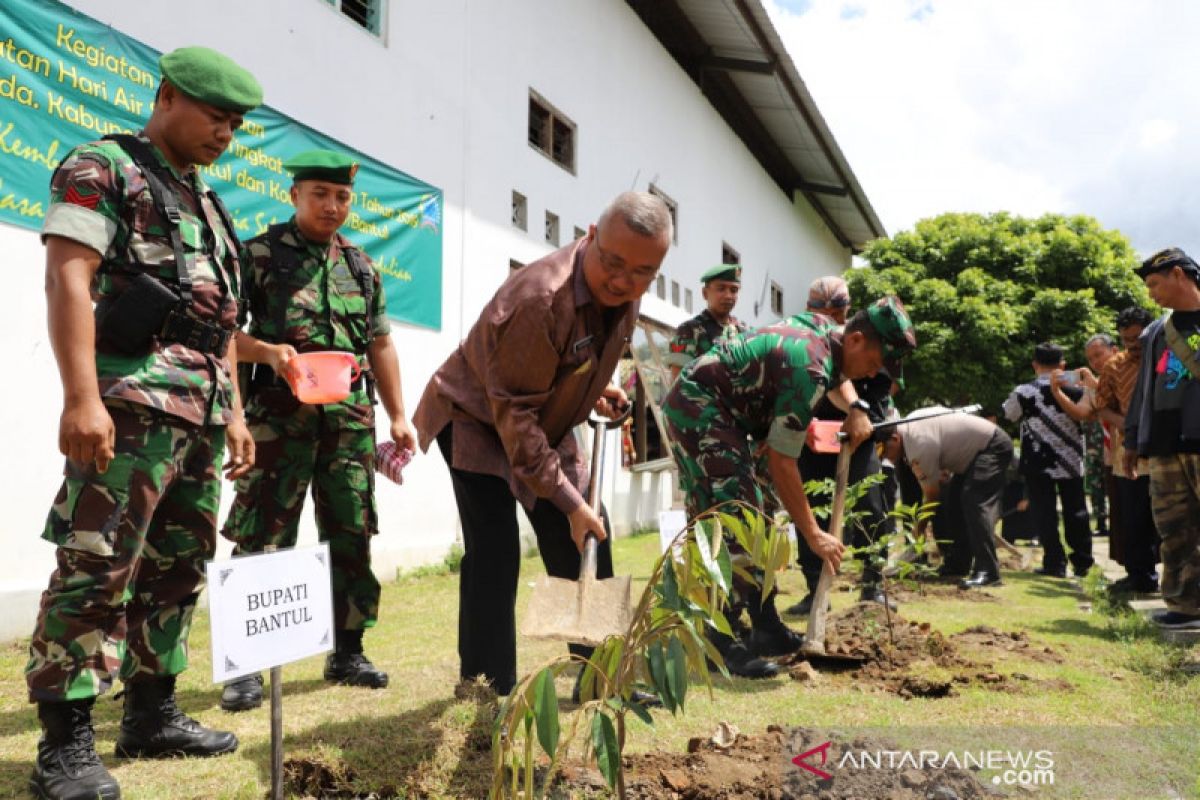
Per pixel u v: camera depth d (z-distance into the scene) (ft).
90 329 7.23
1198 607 15.64
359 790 7.38
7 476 14.06
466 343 9.63
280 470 11.14
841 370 12.23
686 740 9.18
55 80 14.85
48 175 14.76
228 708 10.19
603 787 7.48
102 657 7.56
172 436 7.94
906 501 24.06
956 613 17.46
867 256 74.59
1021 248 69.46
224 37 18.10
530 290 8.34
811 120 58.39
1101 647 14.07
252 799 7.38
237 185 18.34
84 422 7.02
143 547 8.44
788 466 11.82
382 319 12.22
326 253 11.53
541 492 8.48
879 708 10.37
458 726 8.13
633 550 28.25
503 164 28.17
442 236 24.90
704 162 49.26
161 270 7.95
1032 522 29.78
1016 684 11.46
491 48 27.78
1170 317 15.43
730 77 52.01
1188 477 15.37
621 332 9.16
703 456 12.56
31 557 14.38
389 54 22.99
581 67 34.45
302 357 10.18
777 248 65.36
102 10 15.65
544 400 8.66
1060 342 64.69
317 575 7.30
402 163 23.36
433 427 9.93
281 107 19.48
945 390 66.90
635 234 7.71
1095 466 36.68
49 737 7.53
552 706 4.64
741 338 12.59
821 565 17.31
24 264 14.39
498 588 9.44
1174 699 10.61
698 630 5.32
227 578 6.51
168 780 7.97
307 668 12.42
